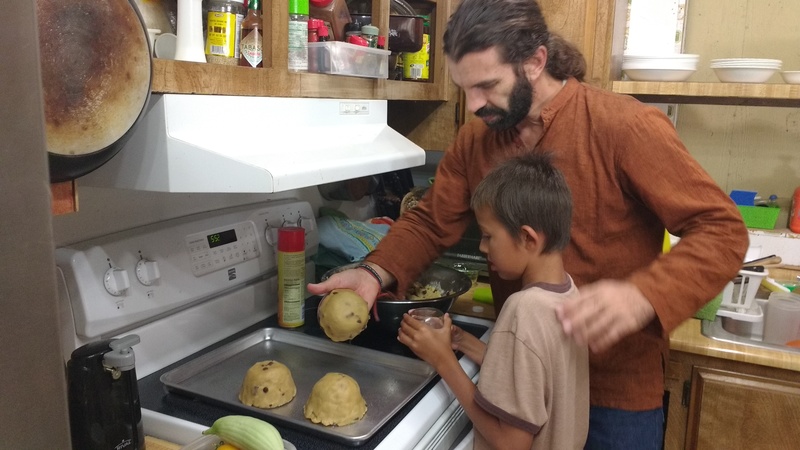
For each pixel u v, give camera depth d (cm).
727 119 222
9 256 46
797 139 215
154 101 94
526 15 113
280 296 144
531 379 99
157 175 98
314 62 125
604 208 120
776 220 218
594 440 129
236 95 104
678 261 106
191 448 88
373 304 133
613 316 98
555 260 111
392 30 158
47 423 50
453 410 113
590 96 120
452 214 145
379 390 115
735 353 147
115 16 78
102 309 108
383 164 123
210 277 133
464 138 143
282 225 155
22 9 45
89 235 116
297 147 110
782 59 213
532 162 112
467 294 177
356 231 177
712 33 220
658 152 112
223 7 105
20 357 47
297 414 104
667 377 157
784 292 179
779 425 147
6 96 44
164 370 122
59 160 74
